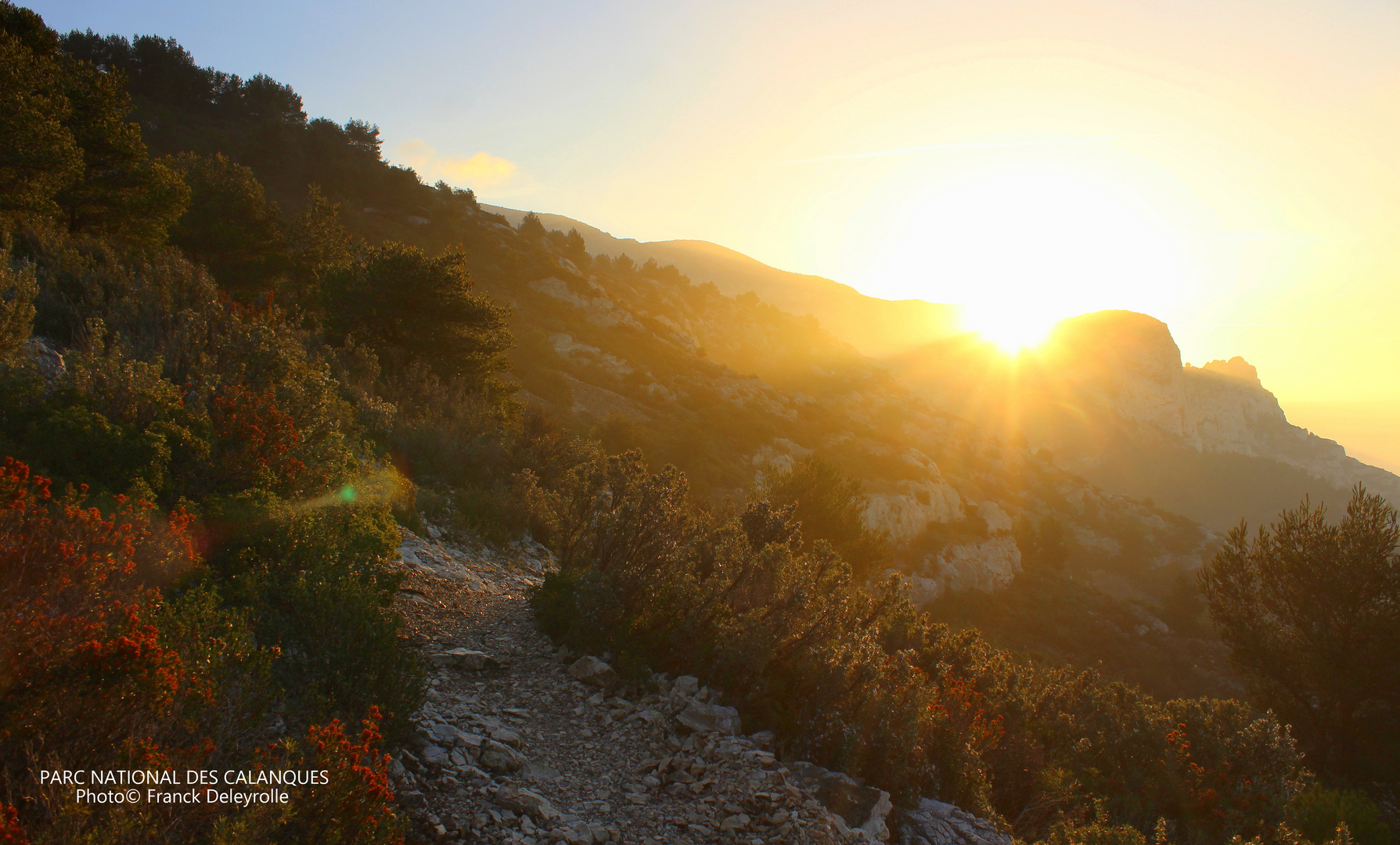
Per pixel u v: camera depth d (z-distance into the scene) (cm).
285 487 776
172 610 423
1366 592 1257
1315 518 1370
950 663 963
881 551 2094
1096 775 851
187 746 355
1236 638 1424
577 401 5428
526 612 836
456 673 638
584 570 838
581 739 566
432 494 1273
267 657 427
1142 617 5769
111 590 405
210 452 730
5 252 817
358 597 552
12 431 639
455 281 2600
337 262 3391
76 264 1319
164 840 301
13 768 302
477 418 1880
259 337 1020
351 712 468
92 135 2153
